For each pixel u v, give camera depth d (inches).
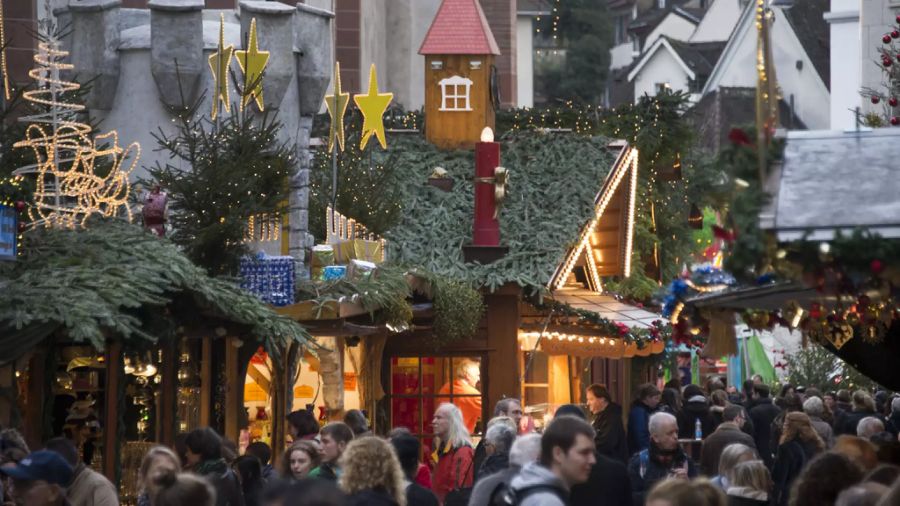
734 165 464.4
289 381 1013.2
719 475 657.0
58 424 808.9
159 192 864.9
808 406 1063.6
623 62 5196.9
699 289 633.0
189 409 911.0
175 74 992.2
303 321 926.4
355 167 1206.9
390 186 1261.1
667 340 1236.5
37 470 477.7
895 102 1034.1
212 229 871.1
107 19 1007.0
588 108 1546.5
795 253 464.4
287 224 1040.2
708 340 663.1
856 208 462.0
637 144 1512.1
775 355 2190.0
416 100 2349.9
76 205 814.5
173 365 869.2
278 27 1025.5
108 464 818.8
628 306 1299.2
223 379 920.9
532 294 1198.3
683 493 384.8
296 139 1055.0
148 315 761.6
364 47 2183.8
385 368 1224.2
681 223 1557.6
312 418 720.3
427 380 1229.7
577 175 1280.8
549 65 4928.6
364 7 2183.8
